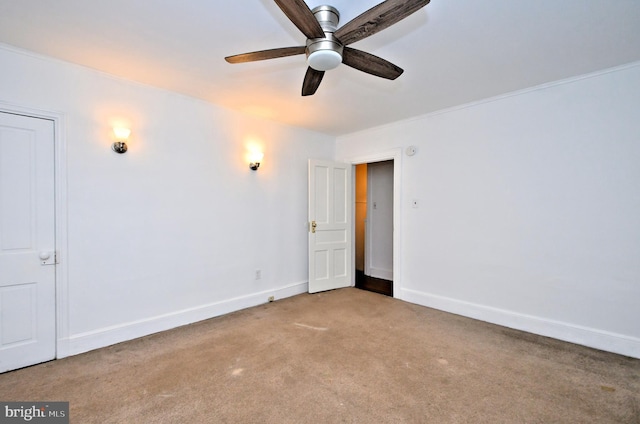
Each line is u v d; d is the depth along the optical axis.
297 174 4.11
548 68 2.42
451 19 1.77
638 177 2.32
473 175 3.19
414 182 3.70
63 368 2.15
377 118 3.71
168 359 2.29
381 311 3.39
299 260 4.14
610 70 2.41
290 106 3.27
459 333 2.79
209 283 3.19
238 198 3.44
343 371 2.13
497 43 2.04
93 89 2.45
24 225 2.18
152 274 2.78
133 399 1.80
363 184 5.55
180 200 2.96
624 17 1.75
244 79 2.62
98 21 1.81
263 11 1.72
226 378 2.03
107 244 2.53
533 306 2.81
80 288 2.40
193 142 3.05
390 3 1.31
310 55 1.68
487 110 3.08
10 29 1.89
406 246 3.78
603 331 2.46
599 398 1.83
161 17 1.77
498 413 1.70
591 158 2.52
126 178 2.63
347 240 4.52
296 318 3.16
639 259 2.32
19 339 2.15
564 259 2.65
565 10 1.69
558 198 2.68
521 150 2.87
